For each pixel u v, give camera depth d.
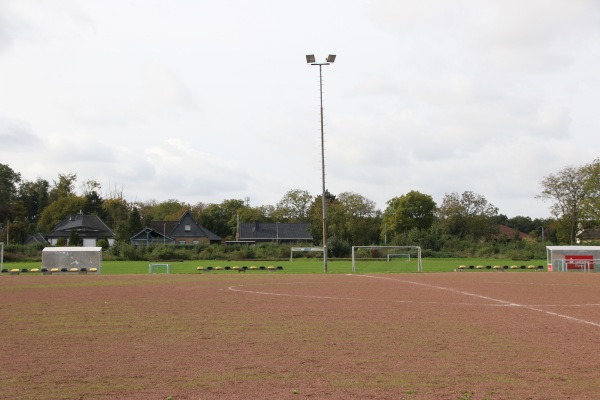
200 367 11.78
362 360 12.45
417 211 121.38
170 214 170.88
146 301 23.80
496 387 10.31
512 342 14.59
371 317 19.11
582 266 52.19
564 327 17.11
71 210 144.50
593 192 91.62
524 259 79.06
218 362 12.23
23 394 9.81
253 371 11.45
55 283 34.44
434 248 92.31
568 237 95.31
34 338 14.93
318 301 24.08
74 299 24.58
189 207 174.50
